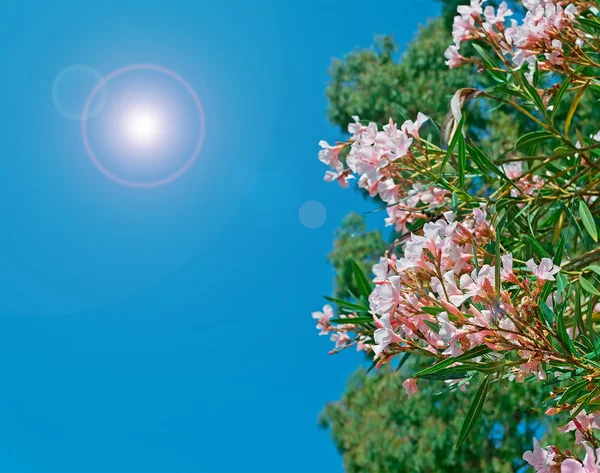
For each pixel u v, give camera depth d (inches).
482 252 41.9
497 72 52.5
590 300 41.7
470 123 133.0
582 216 47.3
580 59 46.8
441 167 45.6
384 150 44.8
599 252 45.5
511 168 54.6
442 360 36.6
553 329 36.9
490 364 37.0
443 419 133.6
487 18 51.8
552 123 49.5
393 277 38.2
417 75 162.4
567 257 51.9
